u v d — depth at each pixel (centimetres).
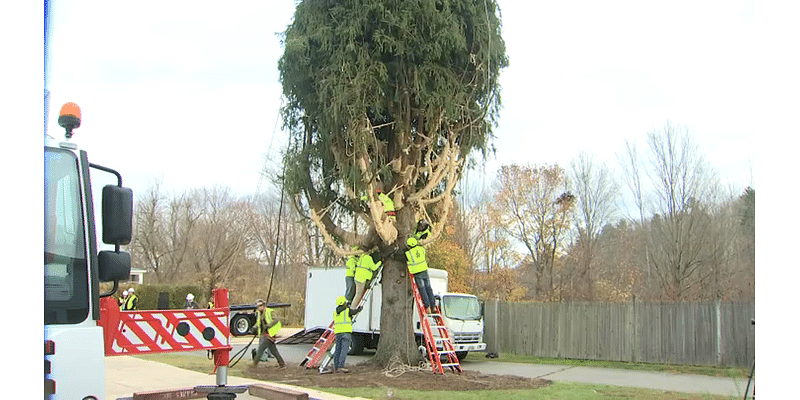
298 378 1457
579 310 2327
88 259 394
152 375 1302
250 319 2900
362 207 1658
